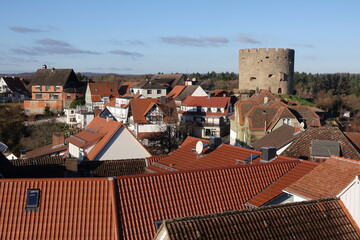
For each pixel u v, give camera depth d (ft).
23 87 393.50
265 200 69.41
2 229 61.16
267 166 78.43
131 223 61.82
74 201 64.80
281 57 353.72
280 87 354.54
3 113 304.91
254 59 356.79
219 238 45.37
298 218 51.11
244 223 48.21
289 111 172.14
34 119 298.35
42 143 254.68
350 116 321.73
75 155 152.05
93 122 168.96
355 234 51.90
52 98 338.95
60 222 62.28
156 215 64.03
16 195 65.10
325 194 58.34
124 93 390.42
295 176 75.20
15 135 264.72
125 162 113.19
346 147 103.96
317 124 175.52
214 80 626.23
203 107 267.39
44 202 64.49
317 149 99.25
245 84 364.99
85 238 60.34
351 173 60.49
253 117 175.11
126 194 65.46
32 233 60.95
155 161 111.75
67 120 298.35
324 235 50.06
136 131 242.37
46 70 349.00
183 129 245.65
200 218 47.34
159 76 457.27
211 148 103.19
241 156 93.40
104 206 64.13
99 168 109.40
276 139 138.00
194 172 72.59
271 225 48.83
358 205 53.57
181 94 342.23
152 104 251.60
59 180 67.15
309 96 411.75
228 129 271.28
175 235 44.45
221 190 71.36
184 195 68.44
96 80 595.47
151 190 67.26
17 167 105.19
